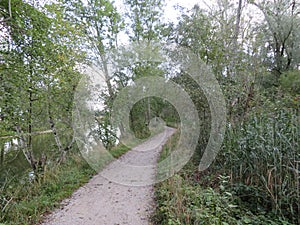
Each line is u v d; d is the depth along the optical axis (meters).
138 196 3.37
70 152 5.66
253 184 2.85
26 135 4.23
